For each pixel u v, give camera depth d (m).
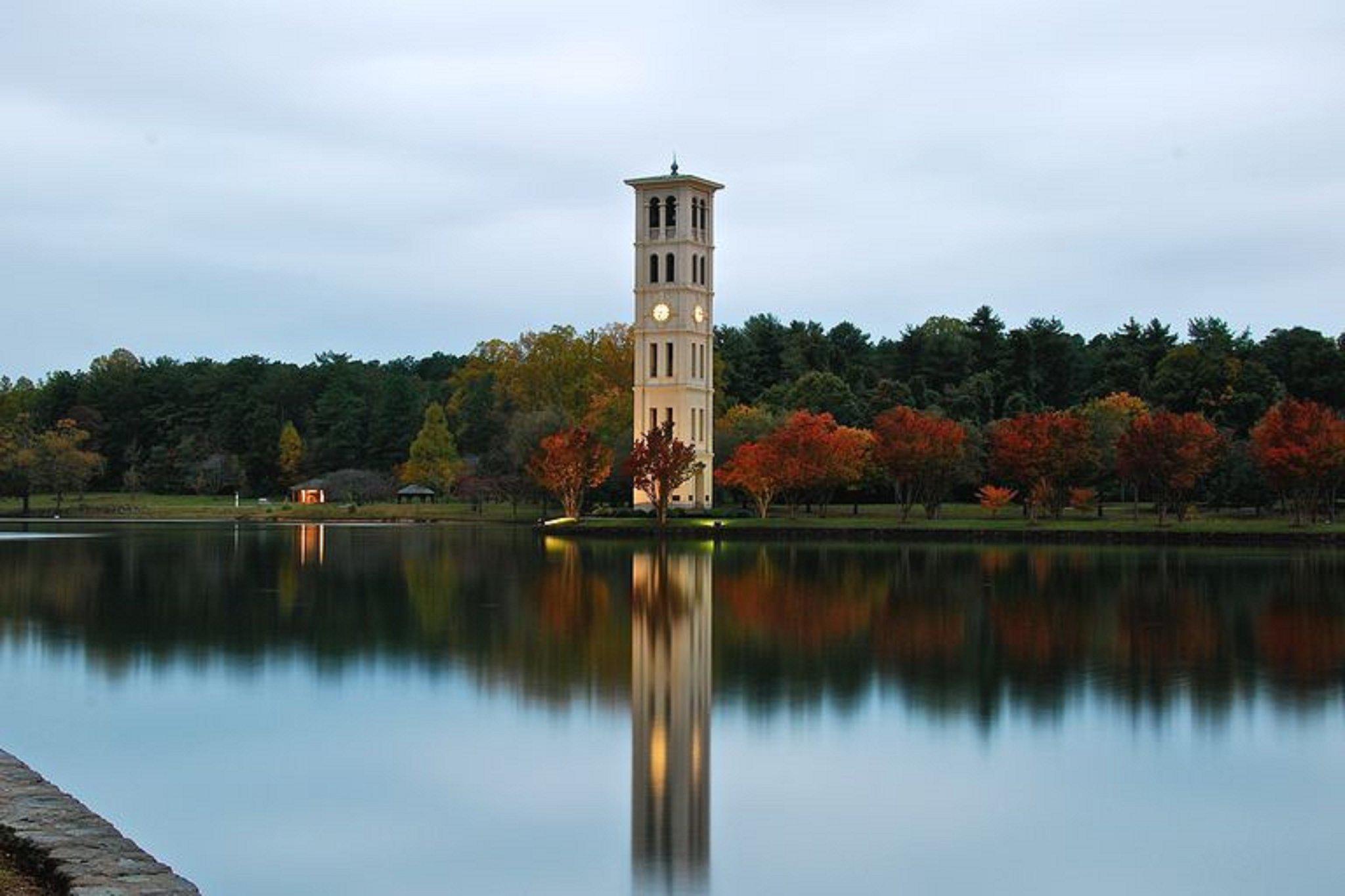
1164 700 45.09
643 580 87.81
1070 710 43.69
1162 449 136.12
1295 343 197.62
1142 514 161.75
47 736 40.06
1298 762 36.91
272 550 118.38
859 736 40.31
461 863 29.42
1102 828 31.58
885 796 34.12
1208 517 156.75
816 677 49.81
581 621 65.31
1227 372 187.62
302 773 36.22
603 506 176.38
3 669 51.16
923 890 27.77
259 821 32.22
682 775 36.03
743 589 81.25
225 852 30.02
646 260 176.75
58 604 72.06
